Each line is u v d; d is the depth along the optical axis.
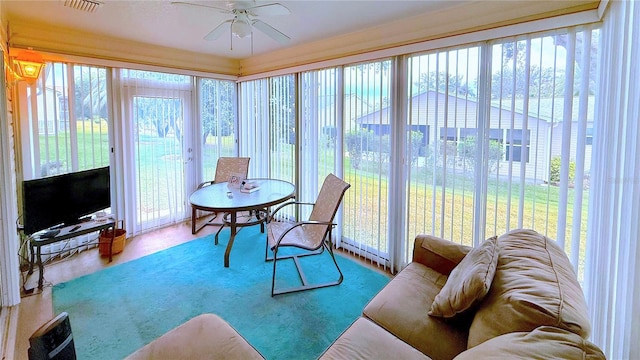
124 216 3.99
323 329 2.28
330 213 3.00
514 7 2.30
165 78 4.27
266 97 4.61
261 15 2.63
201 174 4.75
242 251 3.61
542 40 2.22
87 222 3.25
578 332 1.05
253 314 2.44
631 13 1.41
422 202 2.95
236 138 5.14
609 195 1.66
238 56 4.69
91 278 2.96
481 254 1.68
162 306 2.53
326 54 3.70
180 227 4.41
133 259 3.39
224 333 1.56
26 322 2.30
